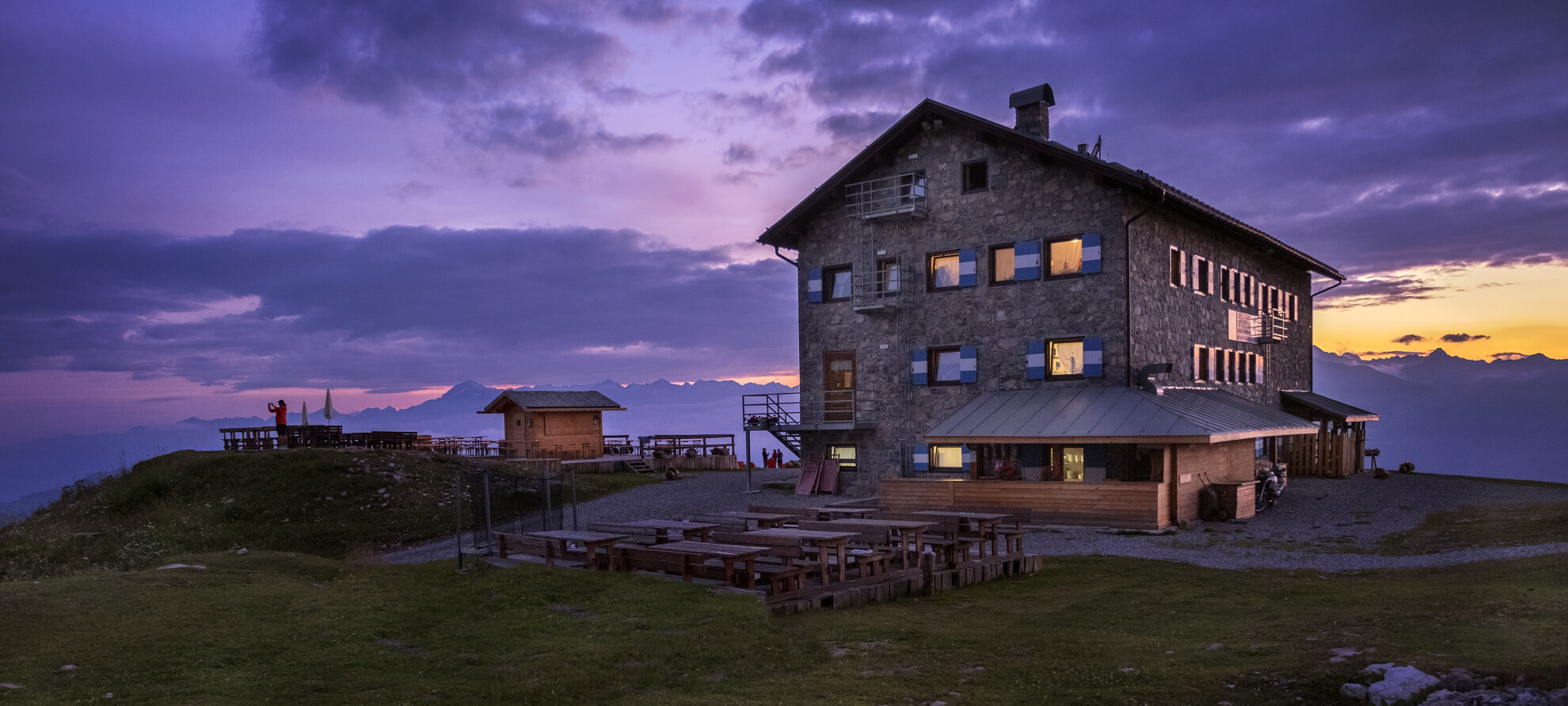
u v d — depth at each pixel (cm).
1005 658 885
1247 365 3591
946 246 2994
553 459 4006
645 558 1311
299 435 3962
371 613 1075
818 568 1368
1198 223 3164
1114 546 1945
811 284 3291
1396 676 688
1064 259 2783
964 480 2514
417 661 874
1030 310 2812
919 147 3070
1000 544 1927
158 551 2322
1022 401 2686
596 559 1461
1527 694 615
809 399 3284
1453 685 662
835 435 3216
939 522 1549
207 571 1275
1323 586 1283
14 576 1964
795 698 746
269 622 997
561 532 1499
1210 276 3262
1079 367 2744
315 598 1137
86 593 1041
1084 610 1168
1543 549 1484
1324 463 3594
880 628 1041
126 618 947
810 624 1064
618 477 3797
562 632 981
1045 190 2795
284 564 1428
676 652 888
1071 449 2634
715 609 1055
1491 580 1184
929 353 3027
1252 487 2453
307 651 888
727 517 1719
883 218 3059
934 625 1077
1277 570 1554
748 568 1191
